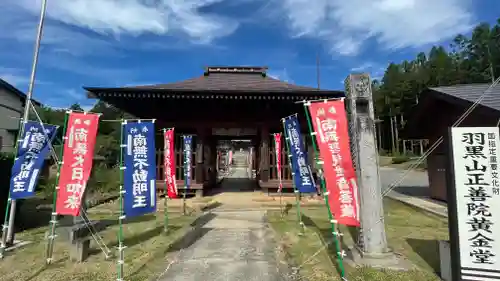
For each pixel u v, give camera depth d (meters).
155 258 5.99
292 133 8.47
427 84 46.56
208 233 8.02
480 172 4.25
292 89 13.66
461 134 4.38
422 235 7.46
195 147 14.73
